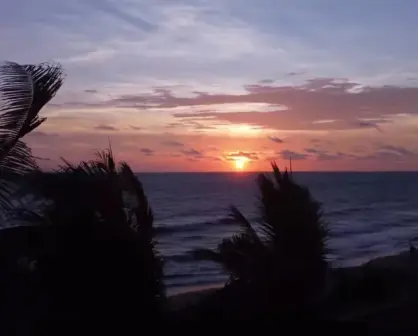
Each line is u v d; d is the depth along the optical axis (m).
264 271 8.40
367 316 9.07
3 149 6.91
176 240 30.98
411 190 86.94
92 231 7.19
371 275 10.81
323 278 8.88
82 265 7.08
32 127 7.07
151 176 152.88
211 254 8.81
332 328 8.38
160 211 49.06
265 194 8.87
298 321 8.30
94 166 7.58
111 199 7.45
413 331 8.39
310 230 8.74
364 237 33.97
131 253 7.37
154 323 7.49
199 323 7.89
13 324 6.76
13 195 7.08
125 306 7.24
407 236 34.28
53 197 7.21
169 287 18.39
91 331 7.02
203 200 60.88
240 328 7.98
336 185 101.94
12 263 6.91
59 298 6.96
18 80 6.96
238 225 9.08
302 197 8.88
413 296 10.22
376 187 95.75
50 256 7.01
